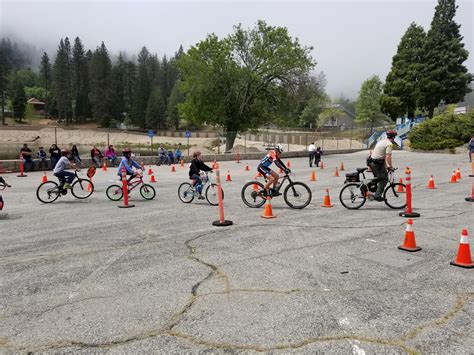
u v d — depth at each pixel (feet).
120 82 388.37
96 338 11.24
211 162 98.02
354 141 166.20
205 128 360.28
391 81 155.12
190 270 16.81
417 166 71.97
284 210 30.89
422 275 15.85
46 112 433.89
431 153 109.91
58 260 18.54
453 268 16.67
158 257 18.76
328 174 62.59
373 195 30.07
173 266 17.38
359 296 13.87
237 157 97.91
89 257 18.95
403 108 151.94
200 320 12.21
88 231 24.58
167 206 33.94
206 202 36.01
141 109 367.86
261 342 10.87
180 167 85.15
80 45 413.39
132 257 18.85
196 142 258.98
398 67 153.48
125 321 12.24
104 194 42.29
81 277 16.19
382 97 156.66
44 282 15.69
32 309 13.23
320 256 18.56
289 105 135.33
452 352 10.32
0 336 11.44
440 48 143.13
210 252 19.42
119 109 376.27
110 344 10.93
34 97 490.90
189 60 128.67
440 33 144.36
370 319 12.12
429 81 141.79
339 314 12.47
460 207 30.81
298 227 24.67
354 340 10.92
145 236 23.02
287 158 111.75
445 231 23.18
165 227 25.38
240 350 10.50
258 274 16.19
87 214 30.53
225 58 127.85
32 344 10.97
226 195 39.91
